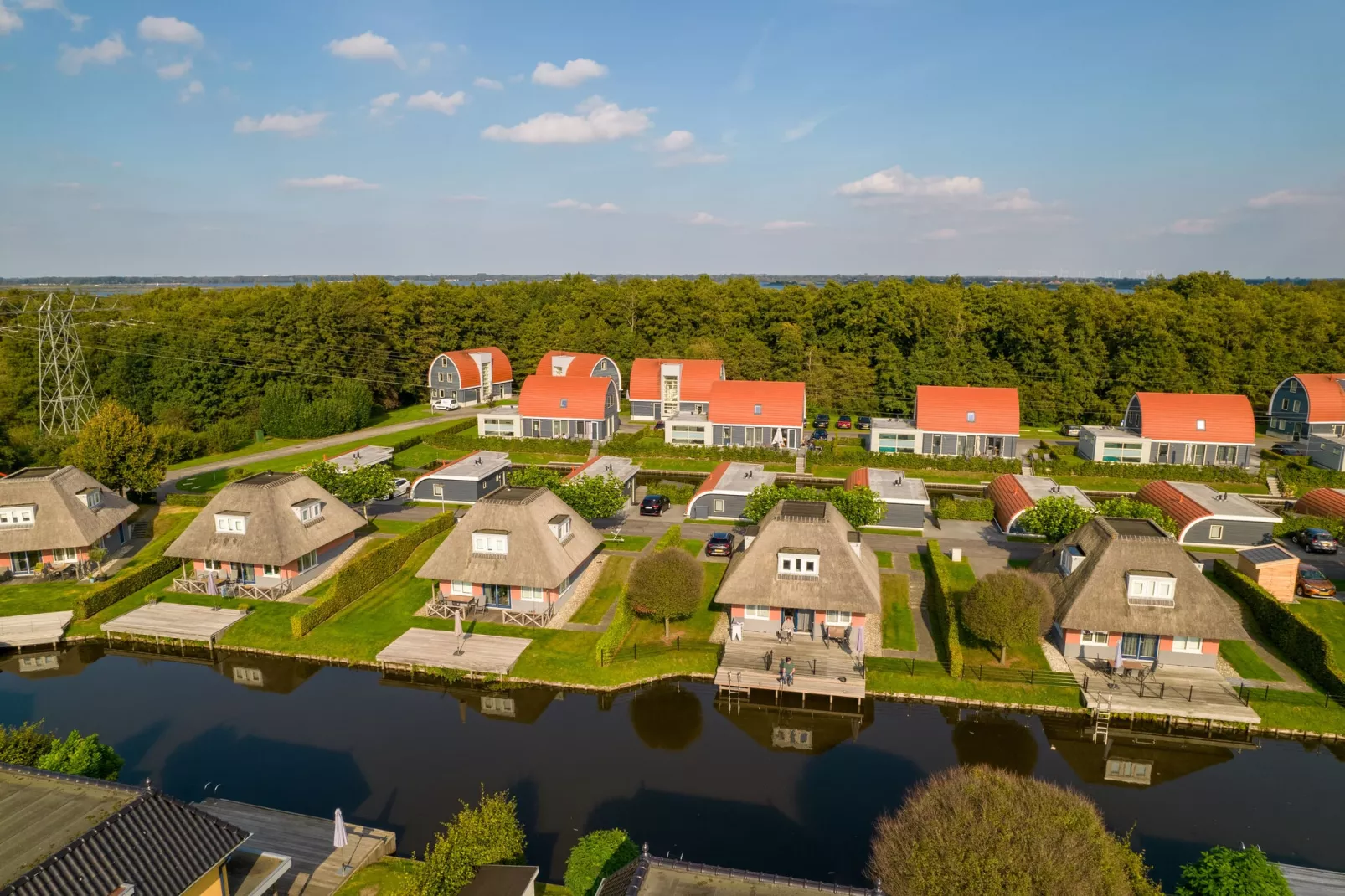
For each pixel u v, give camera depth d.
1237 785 32.97
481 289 148.75
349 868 26.38
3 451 69.44
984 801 23.39
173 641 44.66
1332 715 36.31
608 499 56.91
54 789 22.67
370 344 112.81
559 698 39.94
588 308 140.75
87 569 52.97
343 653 43.22
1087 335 105.25
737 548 55.56
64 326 85.00
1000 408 81.56
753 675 38.50
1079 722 37.22
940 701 38.62
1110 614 39.34
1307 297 121.69
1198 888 22.89
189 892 20.95
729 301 134.88
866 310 117.25
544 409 90.25
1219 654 41.62
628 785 32.59
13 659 44.41
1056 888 20.47
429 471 78.00
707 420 86.56
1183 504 59.66
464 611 46.81
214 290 164.38
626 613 44.59
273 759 34.44
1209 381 100.56
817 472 79.62
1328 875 25.77
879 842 23.84
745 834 29.45
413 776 33.09
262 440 92.75
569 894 24.91
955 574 52.31
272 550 48.50
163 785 32.50
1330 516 59.62
